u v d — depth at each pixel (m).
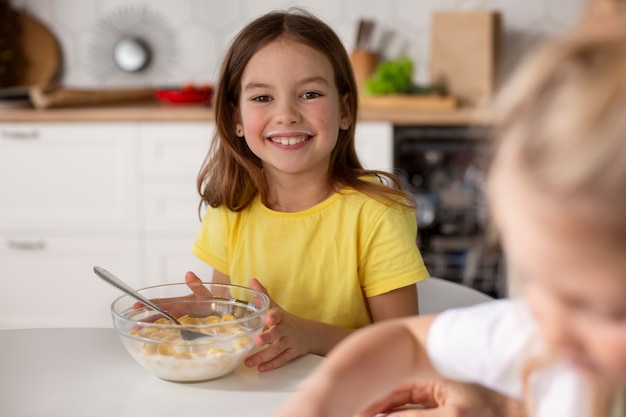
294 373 1.03
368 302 1.37
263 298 1.10
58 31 3.40
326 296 1.36
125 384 0.99
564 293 0.45
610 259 0.41
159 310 1.09
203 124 2.81
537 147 0.43
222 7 3.37
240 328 1.03
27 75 3.40
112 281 1.11
